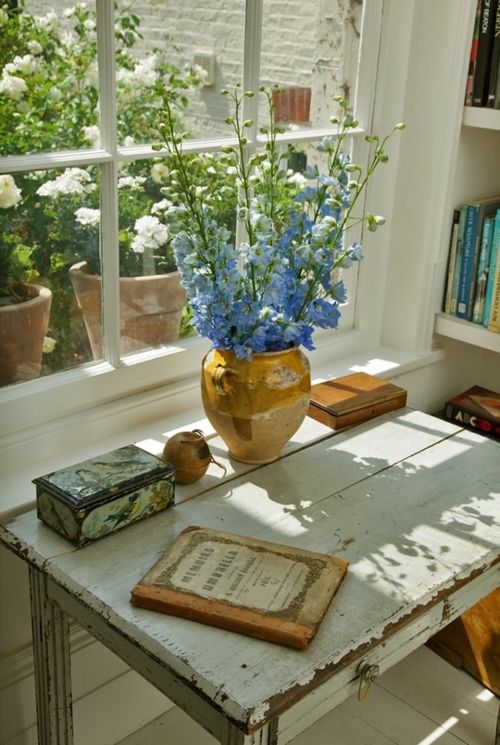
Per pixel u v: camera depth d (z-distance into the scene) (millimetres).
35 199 1632
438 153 2164
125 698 2004
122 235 1799
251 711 1109
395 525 1540
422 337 2352
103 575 1360
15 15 1510
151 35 1707
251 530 1505
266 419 1621
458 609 1501
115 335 1838
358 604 1319
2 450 1692
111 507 1444
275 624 1229
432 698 2166
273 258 1511
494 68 2080
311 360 2242
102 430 1850
